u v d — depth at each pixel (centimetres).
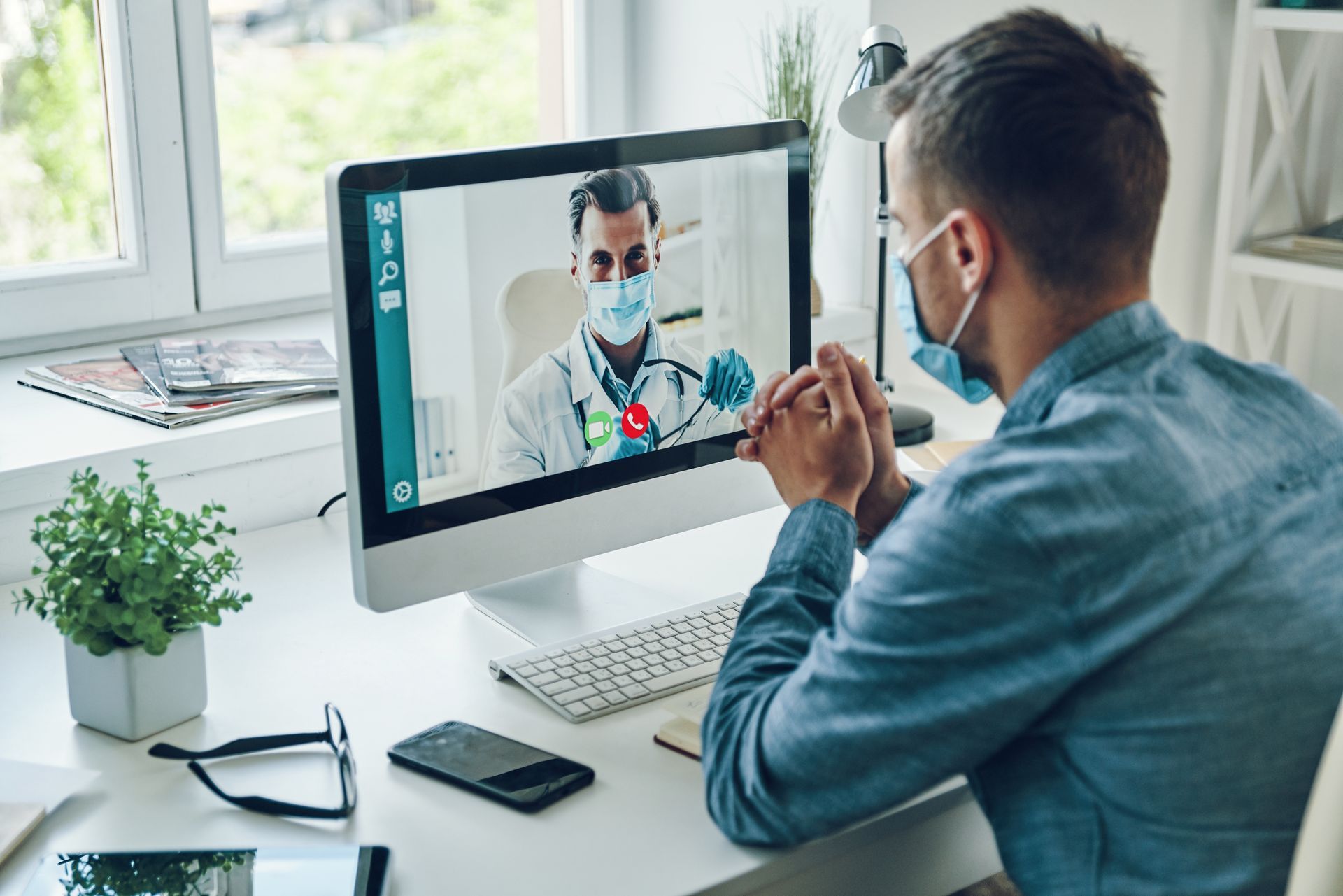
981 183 79
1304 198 233
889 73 155
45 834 89
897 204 86
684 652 114
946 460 161
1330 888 75
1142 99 79
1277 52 219
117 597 101
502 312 109
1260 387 83
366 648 118
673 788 95
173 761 98
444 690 110
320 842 88
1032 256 79
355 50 197
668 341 121
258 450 147
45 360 170
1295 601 74
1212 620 73
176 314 184
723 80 208
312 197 199
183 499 143
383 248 101
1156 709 73
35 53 168
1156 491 73
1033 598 72
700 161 120
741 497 130
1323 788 73
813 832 81
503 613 123
